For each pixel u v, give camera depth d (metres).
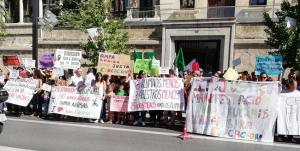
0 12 28.66
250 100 9.55
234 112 9.66
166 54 23.67
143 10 26.48
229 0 23.97
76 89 11.95
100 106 11.76
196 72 11.78
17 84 13.05
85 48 18.91
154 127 10.98
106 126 10.98
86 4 19.11
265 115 9.38
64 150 7.79
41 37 27.84
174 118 11.45
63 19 24.69
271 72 12.28
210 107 9.91
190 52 23.86
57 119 12.23
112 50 18.56
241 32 21.88
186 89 11.02
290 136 9.73
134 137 9.31
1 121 8.73
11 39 29.62
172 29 23.47
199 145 8.57
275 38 15.13
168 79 10.94
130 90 11.36
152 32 24.30
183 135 9.45
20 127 10.43
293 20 13.41
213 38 22.61
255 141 9.27
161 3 25.34
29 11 33.06
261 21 21.28
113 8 27.86
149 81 11.07
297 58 14.38
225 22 21.97
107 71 12.57
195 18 23.45
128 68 12.89
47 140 8.74
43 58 18.48
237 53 21.95
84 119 12.34
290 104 9.34
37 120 11.88
